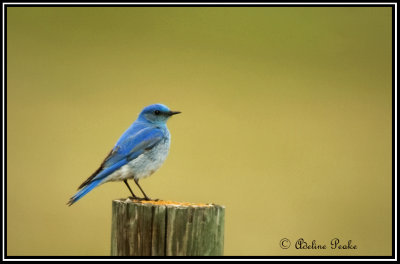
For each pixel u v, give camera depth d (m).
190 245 9.32
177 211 9.35
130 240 9.46
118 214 9.66
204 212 9.41
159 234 9.34
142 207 9.44
